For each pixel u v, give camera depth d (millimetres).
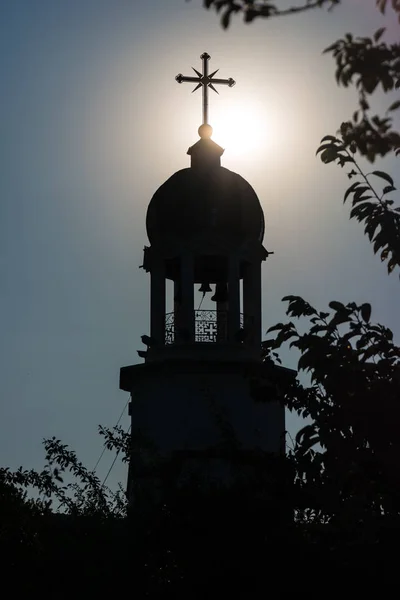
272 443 109375
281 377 55812
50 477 76812
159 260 112188
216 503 61344
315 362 50656
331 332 51156
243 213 112125
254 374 56656
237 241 111438
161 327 111438
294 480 58781
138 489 73062
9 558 74125
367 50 37531
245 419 108375
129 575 67500
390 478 49344
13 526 74625
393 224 48188
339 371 50375
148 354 111438
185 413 108625
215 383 109000
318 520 57375
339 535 51469
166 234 111625
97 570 68875
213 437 107688
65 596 71500
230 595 59812
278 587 57594
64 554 71062
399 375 49625
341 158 47219
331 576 55500
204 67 117000
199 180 112625
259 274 112812
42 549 73375
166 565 66375
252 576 59031
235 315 110312
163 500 66812
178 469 70750
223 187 112375
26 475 77000
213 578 60031
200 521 61406
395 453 49469
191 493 64188
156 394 110250
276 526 59125
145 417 110500
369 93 37844
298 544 57344
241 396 108875
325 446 50781
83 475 77000
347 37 37969
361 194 48625
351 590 54062
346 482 49688
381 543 50062
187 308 110188
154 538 65875
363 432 49906
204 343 109938
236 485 62688
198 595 60750
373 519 49375
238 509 60656
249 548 59594
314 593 56031
